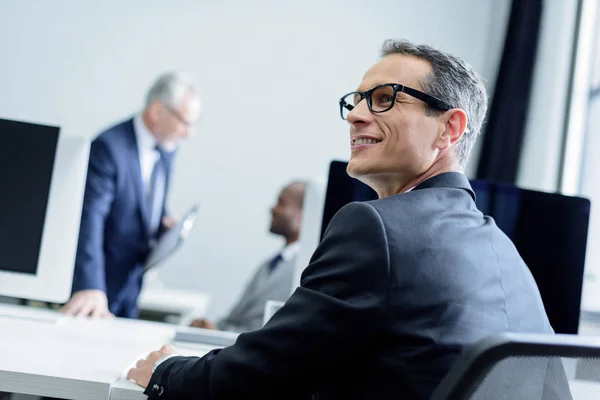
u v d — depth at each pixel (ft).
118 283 12.46
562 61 12.49
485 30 16.70
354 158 4.11
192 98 13.37
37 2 16.78
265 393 3.29
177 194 16.79
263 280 10.87
